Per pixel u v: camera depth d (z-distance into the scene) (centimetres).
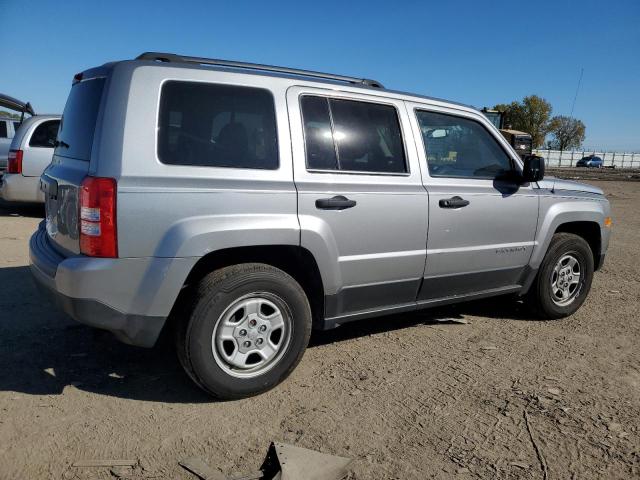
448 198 416
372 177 385
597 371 394
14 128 1252
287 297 342
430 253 412
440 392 354
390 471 269
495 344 444
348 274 373
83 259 299
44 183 380
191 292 321
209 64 357
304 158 358
